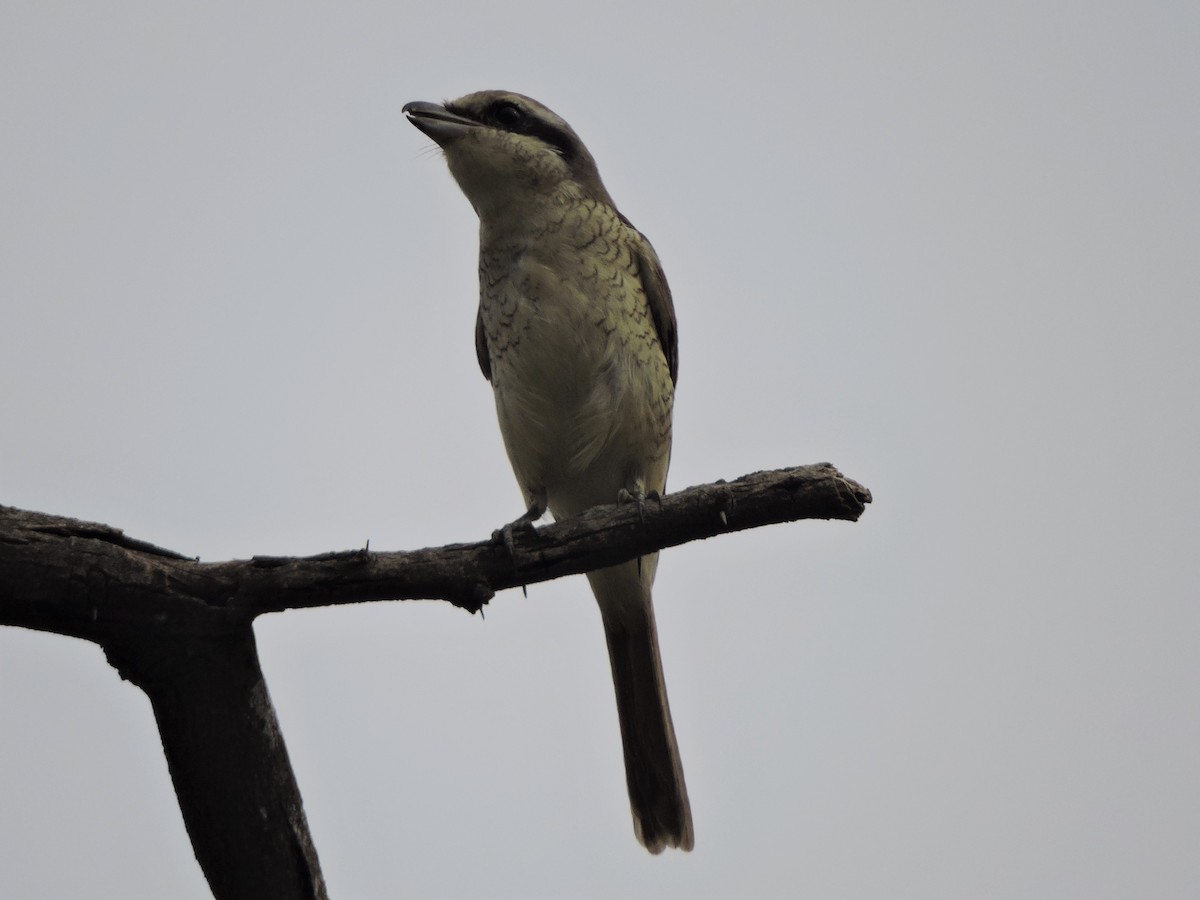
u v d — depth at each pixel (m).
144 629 8.59
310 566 8.88
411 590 9.31
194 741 8.97
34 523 8.53
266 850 9.23
